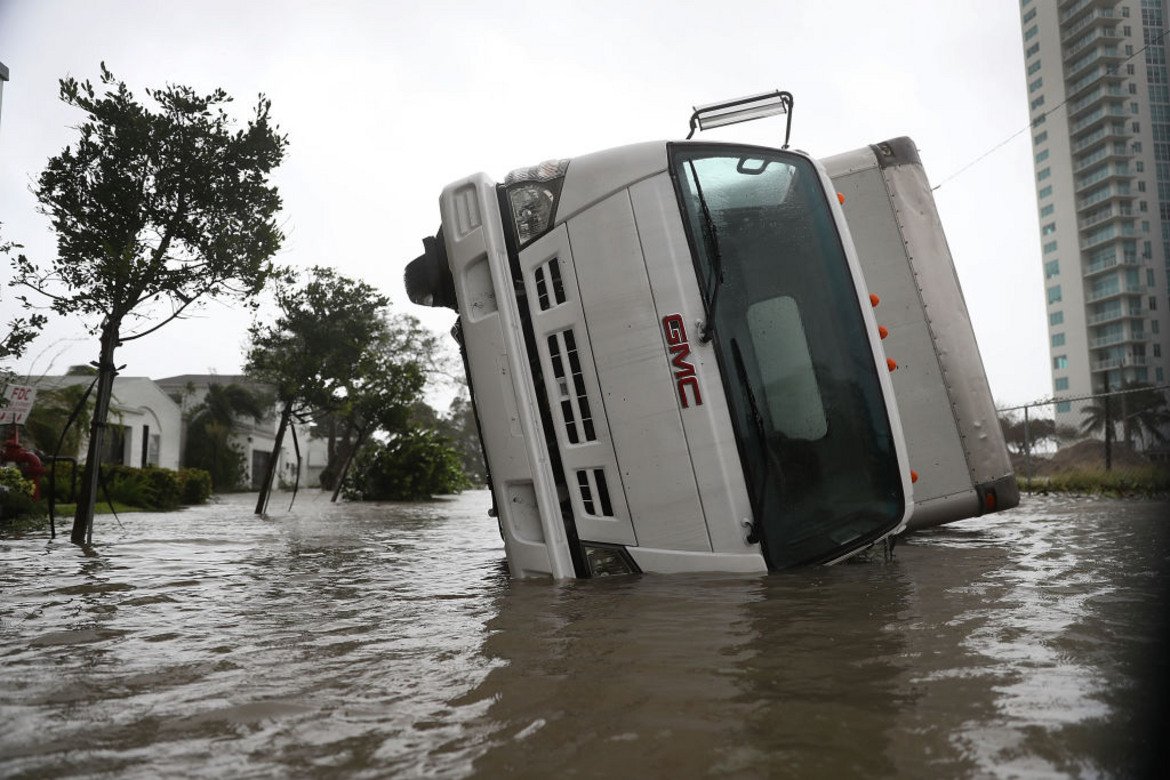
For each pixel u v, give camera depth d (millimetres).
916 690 2377
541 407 4980
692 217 4820
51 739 2059
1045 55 100375
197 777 1802
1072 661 2680
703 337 4648
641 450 4660
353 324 19125
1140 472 14422
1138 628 3184
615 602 3973
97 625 3697
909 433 6012
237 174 9359
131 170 9172
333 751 1963
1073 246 98188
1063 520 8836
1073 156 97625
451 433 73062
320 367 18500
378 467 25859
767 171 5051
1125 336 93375
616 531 4715
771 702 2289
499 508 5137
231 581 5371
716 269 4719
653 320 4703
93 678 2686
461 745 1998
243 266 9227
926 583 4375
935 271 6180
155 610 4145
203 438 39281
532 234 5039
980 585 4309
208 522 12328
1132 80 94312
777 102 5242
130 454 32781
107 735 2088
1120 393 15242
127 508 15719
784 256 4918
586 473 4812
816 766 1814
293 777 1801
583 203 4914
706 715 2191
